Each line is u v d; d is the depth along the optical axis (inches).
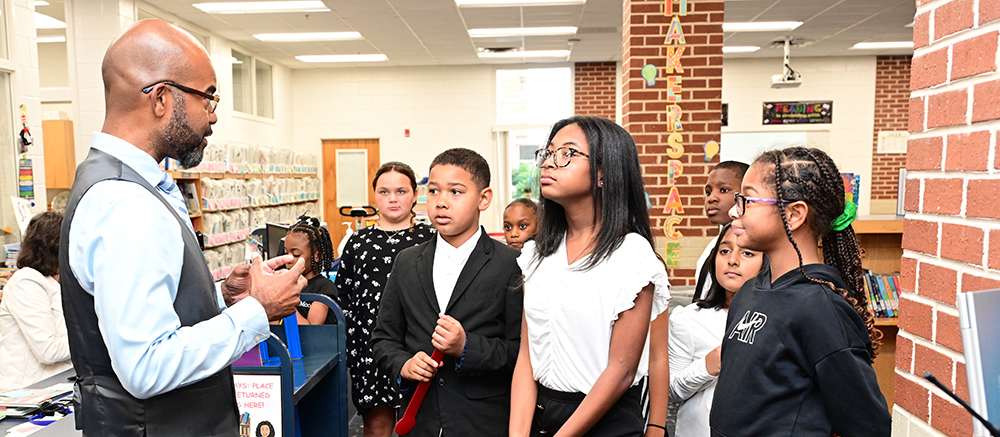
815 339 40.7
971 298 25.0
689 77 179.5
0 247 162.1
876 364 125.3
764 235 45.1
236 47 323.9
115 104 42.2
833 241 47.1
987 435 25.0
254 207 273.1
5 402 74.9
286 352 61.9
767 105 387.2
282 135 386.6
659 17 178.4
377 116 401.1
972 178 43.2
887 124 382.3
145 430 40.9
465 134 399.9
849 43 340.2
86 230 38.2
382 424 93.8
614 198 48.9
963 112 44.1
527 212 122.9
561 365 49.5
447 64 394.9
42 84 246.1
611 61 392.5
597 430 49.7
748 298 46.9
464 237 68.9
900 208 140.9
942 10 46.5
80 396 41.5
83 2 233.9
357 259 95.9
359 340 93.6
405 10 264.5
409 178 102.9
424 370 60.2
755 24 297.0
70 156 239.8
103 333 37.7
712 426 46.3
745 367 43.9
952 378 45.4
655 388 52.2
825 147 385.7
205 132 45.1
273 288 44.7
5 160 163.3
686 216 181.5
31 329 94.7
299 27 291.4
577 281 48.9
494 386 63.4
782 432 41.8
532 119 401.4
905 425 51.2
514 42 331.3
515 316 64.3
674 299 165.5
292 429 62.1
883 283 124.1
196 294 42.0
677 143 180.1
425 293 67.4
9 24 161.6
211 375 41.3
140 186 40.3
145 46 41.7
